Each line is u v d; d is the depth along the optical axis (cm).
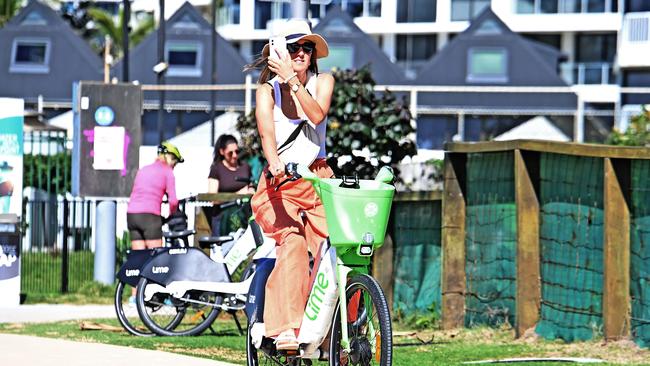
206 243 3434
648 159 2661
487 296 3155
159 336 3244
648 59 13412
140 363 2494
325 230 2061
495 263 3128
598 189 2797
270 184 2080
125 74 5712
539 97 10362
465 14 12344
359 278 1938
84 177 4853
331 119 4025
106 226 4834
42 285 4903
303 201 2072
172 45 10800
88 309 4162
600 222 2791
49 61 11638
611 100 13088
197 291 3259
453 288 3238
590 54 14075
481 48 11250
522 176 2961
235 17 13350
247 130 4734
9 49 11700
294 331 2047
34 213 5475
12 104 4450
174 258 3269
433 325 3325
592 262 2812
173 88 5500
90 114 4862
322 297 1995
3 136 4434
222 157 4378
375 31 11688
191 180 5234
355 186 1927
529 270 2966
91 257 5234
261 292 2136
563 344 2838
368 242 1906
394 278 3572
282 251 2069
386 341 1847
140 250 3319
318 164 2123
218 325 3575
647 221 2684
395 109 4059
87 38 17850
